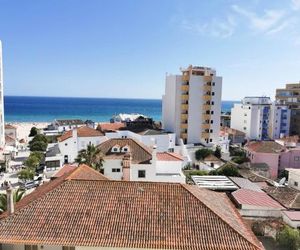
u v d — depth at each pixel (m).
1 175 61.56
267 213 38.31
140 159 45.62
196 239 18.66
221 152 83.25
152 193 22.28
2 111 88.81
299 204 40.19
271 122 115.38
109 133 78.62
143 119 108.56
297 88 132.12
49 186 25.27
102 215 20.23
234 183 47.44
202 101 92.06
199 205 21.34
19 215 20.25
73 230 19.09
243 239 18.81
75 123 134.12
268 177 66.94
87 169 29.78
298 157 73.44
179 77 90.44
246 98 129.00
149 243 18.28
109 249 18.38
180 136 91.44
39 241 18.36
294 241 32.78
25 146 94.38
